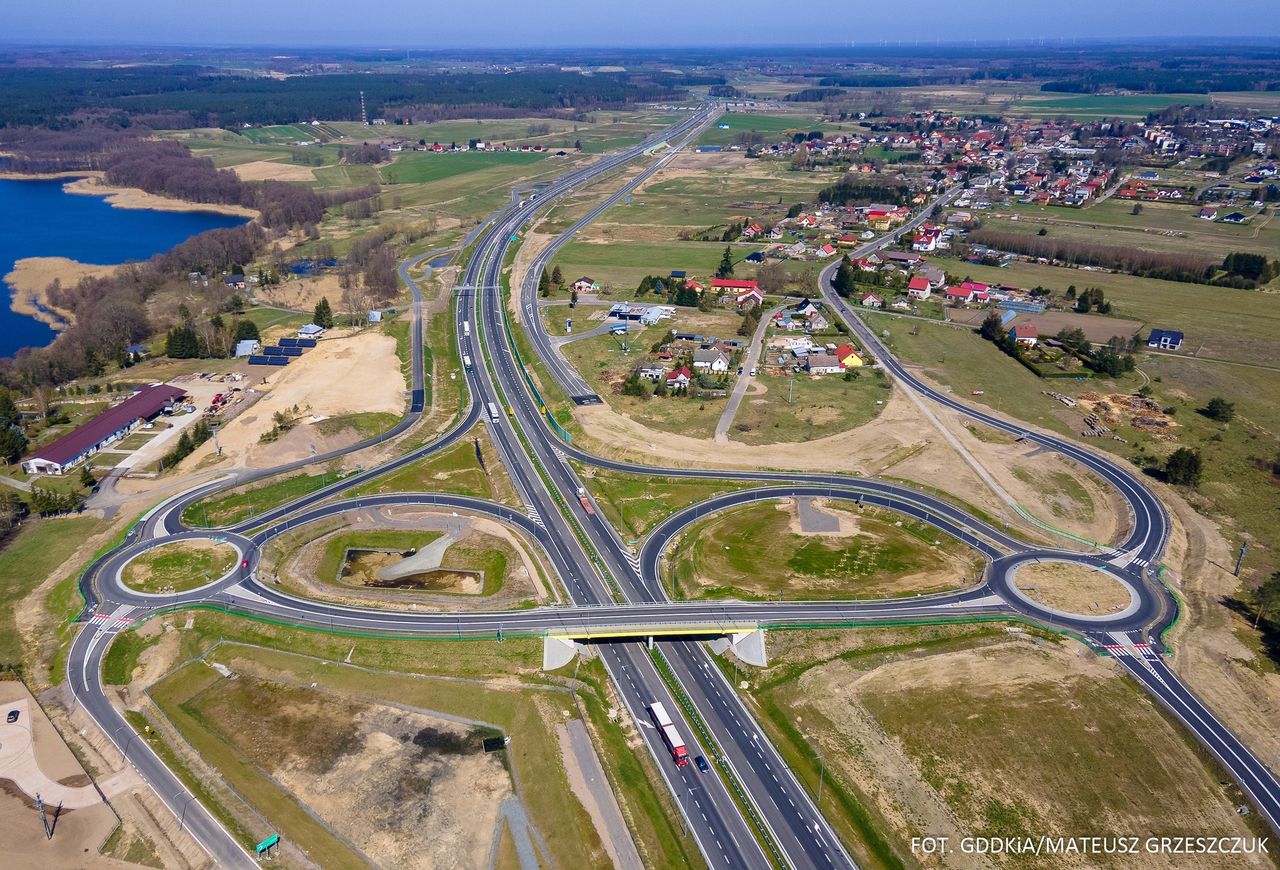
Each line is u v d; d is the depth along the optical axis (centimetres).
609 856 7881
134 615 10950
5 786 8525
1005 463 14725
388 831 8088
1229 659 9950
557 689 9850
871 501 13550
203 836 8031
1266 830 7831
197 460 14888
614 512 13488
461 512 13588
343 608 11088
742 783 8606
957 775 8475
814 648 10231
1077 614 10781
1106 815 8019
